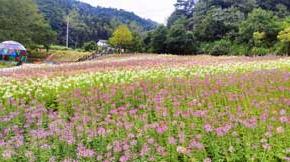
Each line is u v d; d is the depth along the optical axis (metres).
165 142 7.63
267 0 80.62
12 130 9.12
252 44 55.44
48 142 7.87
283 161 6.77
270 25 54.09
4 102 12.17
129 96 12.05
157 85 13.64
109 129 8.16
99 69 19.91
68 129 8.38
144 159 6.85
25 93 13.39
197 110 9.47
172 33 62.19
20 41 66.31
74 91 13.09
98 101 11.77
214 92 11.76
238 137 7.55
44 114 10.38
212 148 7.21
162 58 31.55
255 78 14.27
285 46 46.53
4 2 67.31
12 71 20.98
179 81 14.34
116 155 7.12
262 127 7.68
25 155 7.14
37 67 24.78
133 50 67.81
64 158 7.25
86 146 7.74
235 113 9.02
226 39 62.72
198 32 68.75
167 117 9.27
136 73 17.36
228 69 18.25
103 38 122.69
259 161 6.81
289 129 7.48
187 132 7.92
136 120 9.05
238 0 80.38
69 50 78.19
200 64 20.88
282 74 14.96
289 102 9.88
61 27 114.06
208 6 82.81
